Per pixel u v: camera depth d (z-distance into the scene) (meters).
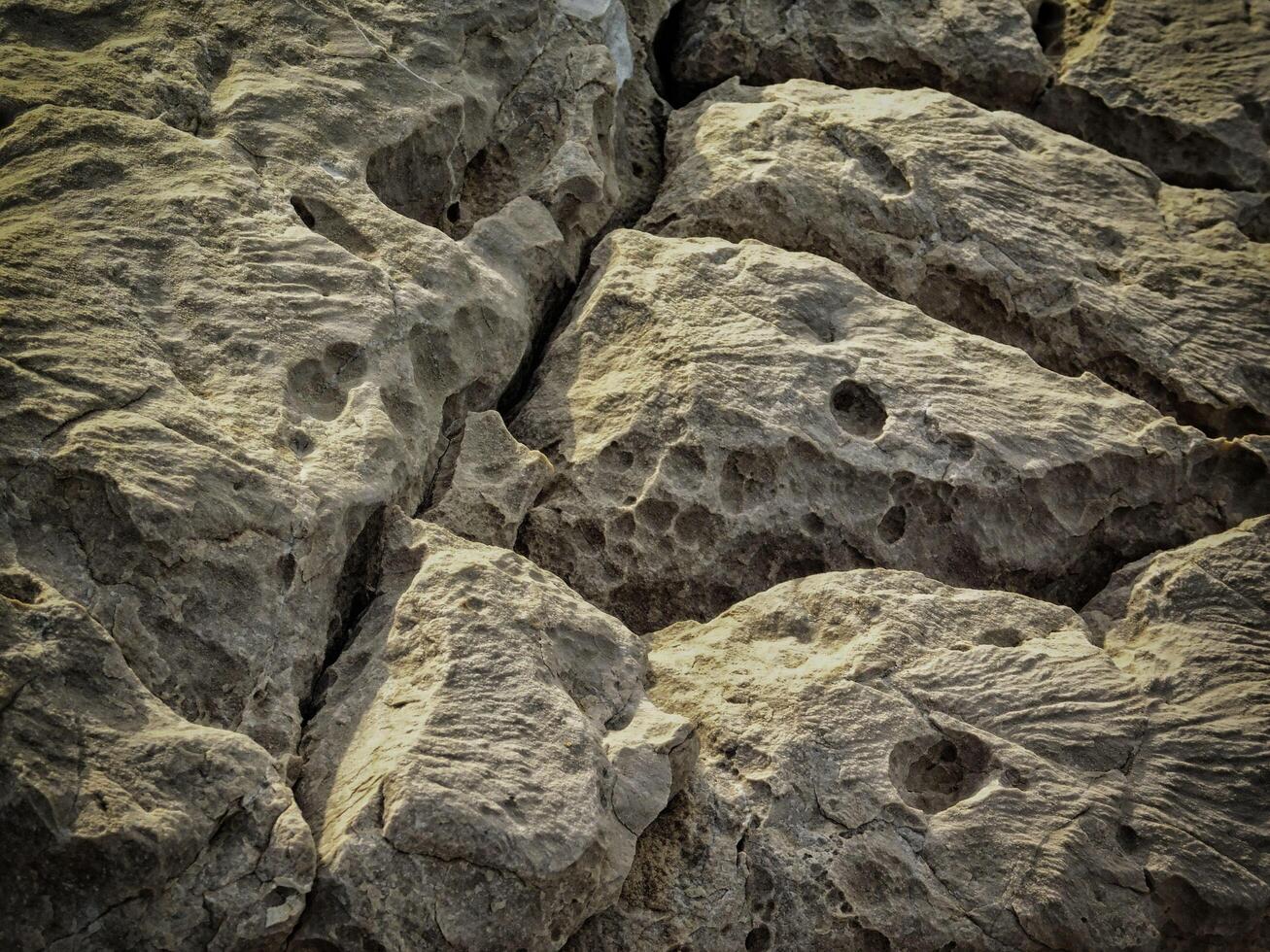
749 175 3.99
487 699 2.56
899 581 3.12
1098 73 4.68
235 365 2.89
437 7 3.88
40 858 2.16
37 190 3.07
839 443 3.29
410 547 2.86
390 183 3.63
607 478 3.28
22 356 2.66
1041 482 3.34
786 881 2.62
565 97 4.02
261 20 3.67
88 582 2.48
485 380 3.38
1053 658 2.98
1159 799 2.80
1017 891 2.65
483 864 2.36
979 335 3.94
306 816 2.45
